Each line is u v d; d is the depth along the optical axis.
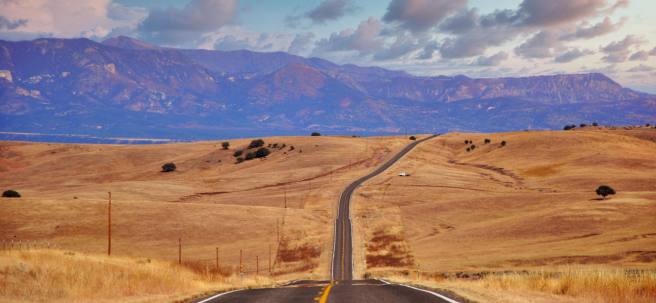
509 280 29.50
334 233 123.62
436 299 19.22
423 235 119.69
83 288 27.05
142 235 110.75
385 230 125.31
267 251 106.25
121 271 34.91
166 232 113.12
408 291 23.09
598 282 24.12
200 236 113.31
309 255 105.31
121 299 23.20
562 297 20.83
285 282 46.91
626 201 113.88
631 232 92.44
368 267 94.88
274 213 133.25
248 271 90.62
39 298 23.78
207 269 56.19
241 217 126.00
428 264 87.81
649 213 104.19
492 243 99.06
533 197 139.50
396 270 86.19
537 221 107.00
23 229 108.19
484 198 143.38
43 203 119.56
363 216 140.50
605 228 97.94
